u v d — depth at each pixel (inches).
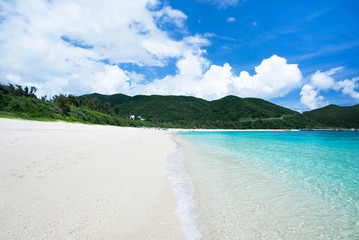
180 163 478.6
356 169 462.9
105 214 185.0
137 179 301.7
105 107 3774.6
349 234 189.5
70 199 207.2
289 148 898.7
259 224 199.2
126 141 818.8
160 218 195.5
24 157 346.6
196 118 7007.9
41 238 141.3
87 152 458.3
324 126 6501.0
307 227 199.0
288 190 307.3
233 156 615.5
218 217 209.2
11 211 173.5
